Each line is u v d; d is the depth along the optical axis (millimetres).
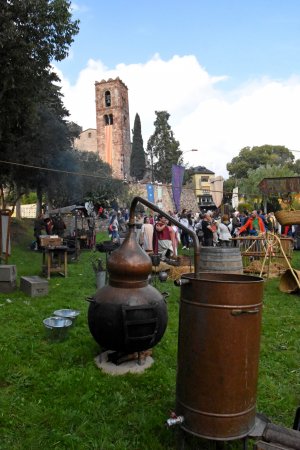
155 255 8930
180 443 2793
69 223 20781
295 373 4215
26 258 14406
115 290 3881
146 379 3920
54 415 3277
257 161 81375
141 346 3889
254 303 2562
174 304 7215
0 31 13586
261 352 4754
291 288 8516
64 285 9031
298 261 13188
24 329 5496
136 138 77500
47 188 26812
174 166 18469
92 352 4566
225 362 2510
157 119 71562
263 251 10859
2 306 6789
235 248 7848
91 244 18219
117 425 3152
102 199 38688
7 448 2857
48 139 23281
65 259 10312
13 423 3170
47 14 14070
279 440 2406
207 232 14062
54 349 4660
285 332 5586
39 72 15602
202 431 2553
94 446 2893
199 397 2566
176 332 5434
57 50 14938
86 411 3355
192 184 80062
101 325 3828
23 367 4168
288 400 3605
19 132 20516
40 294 7727
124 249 3904
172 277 9602
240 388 2533
